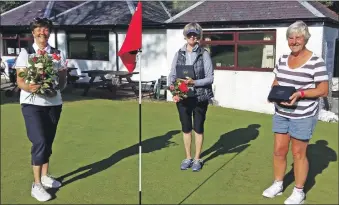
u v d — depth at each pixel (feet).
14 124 24.97
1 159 17.43
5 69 54.34
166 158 17.61
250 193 13.69
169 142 20.49
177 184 14.49
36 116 12.85
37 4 56.03
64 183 14.57
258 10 32.81
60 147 19.48
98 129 23.75
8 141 20.63
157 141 20.71
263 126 24.98
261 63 32.14
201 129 15.83
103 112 29.73
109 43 44.45
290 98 11.74
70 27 45.98
